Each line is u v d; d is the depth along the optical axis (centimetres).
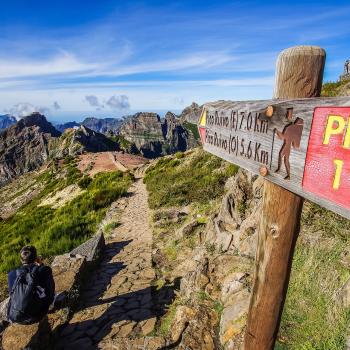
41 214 2205
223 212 816
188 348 443
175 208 1315
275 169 186
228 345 403
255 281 227
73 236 1209
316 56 183
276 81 201
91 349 498
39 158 16175
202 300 533
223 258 598
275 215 205
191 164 2300
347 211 132
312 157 154
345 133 133
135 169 3425
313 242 465
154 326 536
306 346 344
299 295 407
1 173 16088
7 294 767
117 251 959
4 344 441
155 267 809
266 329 227
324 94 1449
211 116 297
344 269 398
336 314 357
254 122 209
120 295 667
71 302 625
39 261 500
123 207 1593
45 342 485
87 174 3694
